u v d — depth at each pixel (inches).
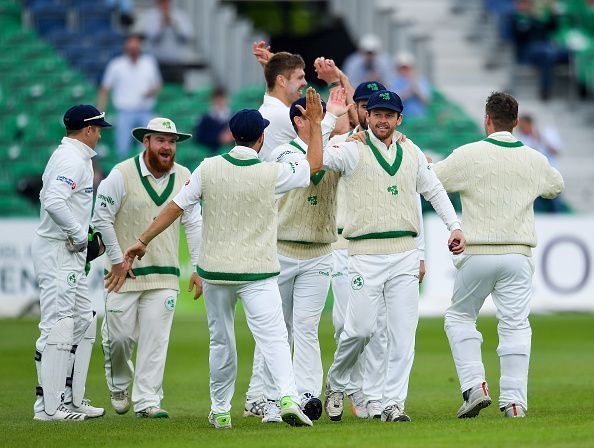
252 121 1153.4
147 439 1073.5
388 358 1213.7
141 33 3742.6
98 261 2536.9
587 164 3651.6
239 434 1091.3
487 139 1245.7
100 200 1310.3
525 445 949.8
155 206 1325.0
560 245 2714.1
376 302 1204.5
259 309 1142.3
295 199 1269.7
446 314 1262.3
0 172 3144.7
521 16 3846.0
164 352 1326.3
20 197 3085.6
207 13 3794.3
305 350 1280.8
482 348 2069.4
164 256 1325.0
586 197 3499.0
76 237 1263.5
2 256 2618.1
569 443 956.0
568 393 1472.7
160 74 3590.1
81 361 1305.4
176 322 2544.3
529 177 1232.2
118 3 3777.1
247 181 1143.6
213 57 3769.7
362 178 1198.3
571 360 1878.7
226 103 3277.6
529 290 1237.1
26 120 3324.3
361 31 3853.3
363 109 1284.4
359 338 1211.9
